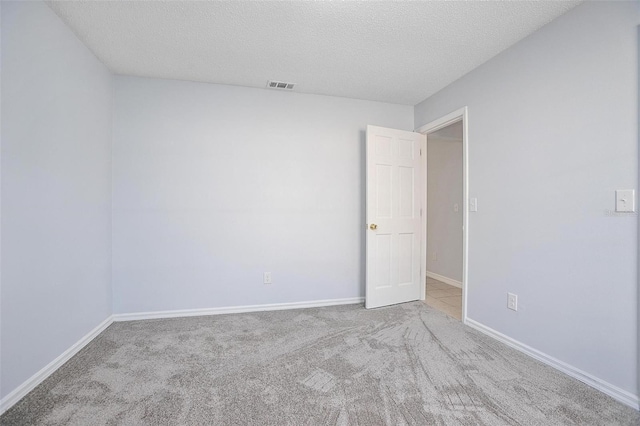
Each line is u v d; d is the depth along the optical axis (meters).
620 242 1.66
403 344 2.36
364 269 3.51
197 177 3.02
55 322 1.97
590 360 1.80
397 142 3.43
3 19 1.55
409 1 1.85
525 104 2.21
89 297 2.40
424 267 3.62
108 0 1.85
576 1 1.83
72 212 2.17
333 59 2.58
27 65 1.72
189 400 1.65
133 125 2.88
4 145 1.57
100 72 2.59
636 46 1.59
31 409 1.57
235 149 3.12
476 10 1.93
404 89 3.20
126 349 2.26
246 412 1.56
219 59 2.58
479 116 2.65
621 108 1.66
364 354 2.19
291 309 3.24
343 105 3.44
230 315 3.03
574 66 1.88
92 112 2.46
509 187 2.34
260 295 3.19
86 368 1.99
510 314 2.33
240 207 3.13
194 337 2.48
